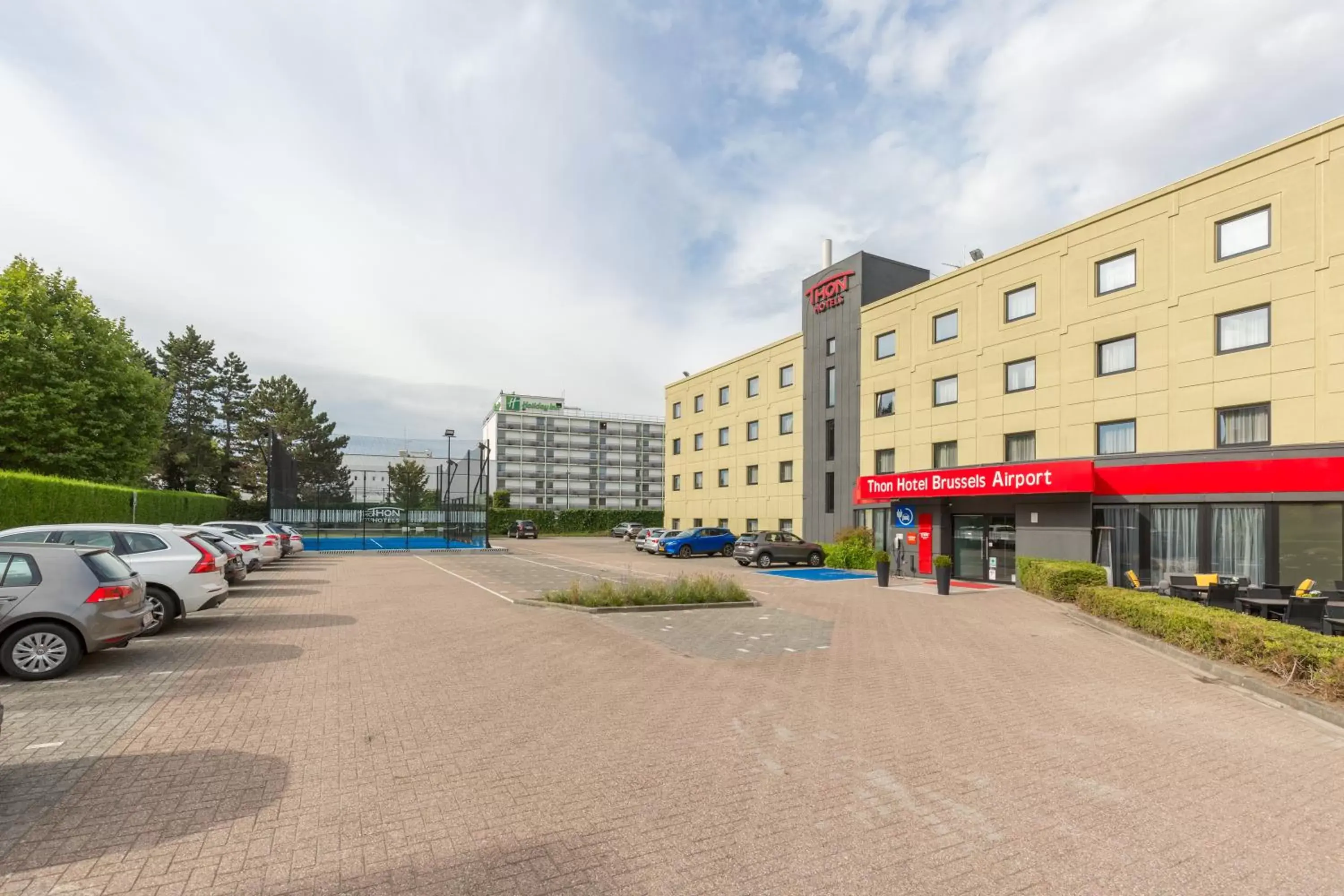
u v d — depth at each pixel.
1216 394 17.11
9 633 7.55
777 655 9.53
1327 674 7.27
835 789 4.83
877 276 30.23
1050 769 5.32
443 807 4.42
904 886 3.54
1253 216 16.72
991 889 3.53
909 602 15.99
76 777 4.81
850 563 27.55
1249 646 8.62
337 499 50.34
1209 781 5.12
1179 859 3.90
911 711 6.88
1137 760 5.57
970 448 23.98
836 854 3.88
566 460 99.44
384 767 5.12
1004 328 22.86
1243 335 16.78
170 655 8.98
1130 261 19.38
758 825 4.23
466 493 43.09
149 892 3.34
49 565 7.77
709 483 43.00
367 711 6.55
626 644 10.02
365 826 4.12
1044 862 3.83
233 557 15.34
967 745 5.84
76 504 17.92
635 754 5.48
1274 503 15.57
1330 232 15.26
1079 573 16.17
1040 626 12.57
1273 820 4.45
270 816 4.23
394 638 10.32
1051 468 19.59
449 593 16.62
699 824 4.23
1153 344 18.53
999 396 22.95
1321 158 15.48
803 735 6.05
